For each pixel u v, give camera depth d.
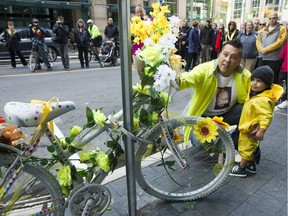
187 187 2.08
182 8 19.47
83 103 4.52
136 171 1.78
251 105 2.04
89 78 6.82
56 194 1.53
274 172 2.32
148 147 1.75
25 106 1.38
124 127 1.50
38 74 7.39
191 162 2.09
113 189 2.08
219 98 2.21
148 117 1.68
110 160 1.60
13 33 8.50
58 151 1.50
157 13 1.62
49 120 1.41
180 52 8.70
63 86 5.80
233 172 2.26
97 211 1.65
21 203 1.49
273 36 4.48
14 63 8.77
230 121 2.30
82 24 8.55
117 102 4.59
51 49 10.21
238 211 1.86
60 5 15.20
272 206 1.90
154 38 1.60
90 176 1.62
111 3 18.36
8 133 1.38
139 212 1.86
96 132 1.57
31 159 1.45
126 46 1.32
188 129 1.94
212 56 9.02
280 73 4.33
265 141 2.90
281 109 4.00
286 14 8.23
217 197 2.01
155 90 1.54
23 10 15.75
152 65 1.46
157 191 1.91
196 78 1.99
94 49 9.41
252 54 5.55
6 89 5.46
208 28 8.75
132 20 1.62
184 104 4.49
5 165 1.39
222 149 1.95
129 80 1.38
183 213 1.85
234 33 7.43
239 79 2.14
